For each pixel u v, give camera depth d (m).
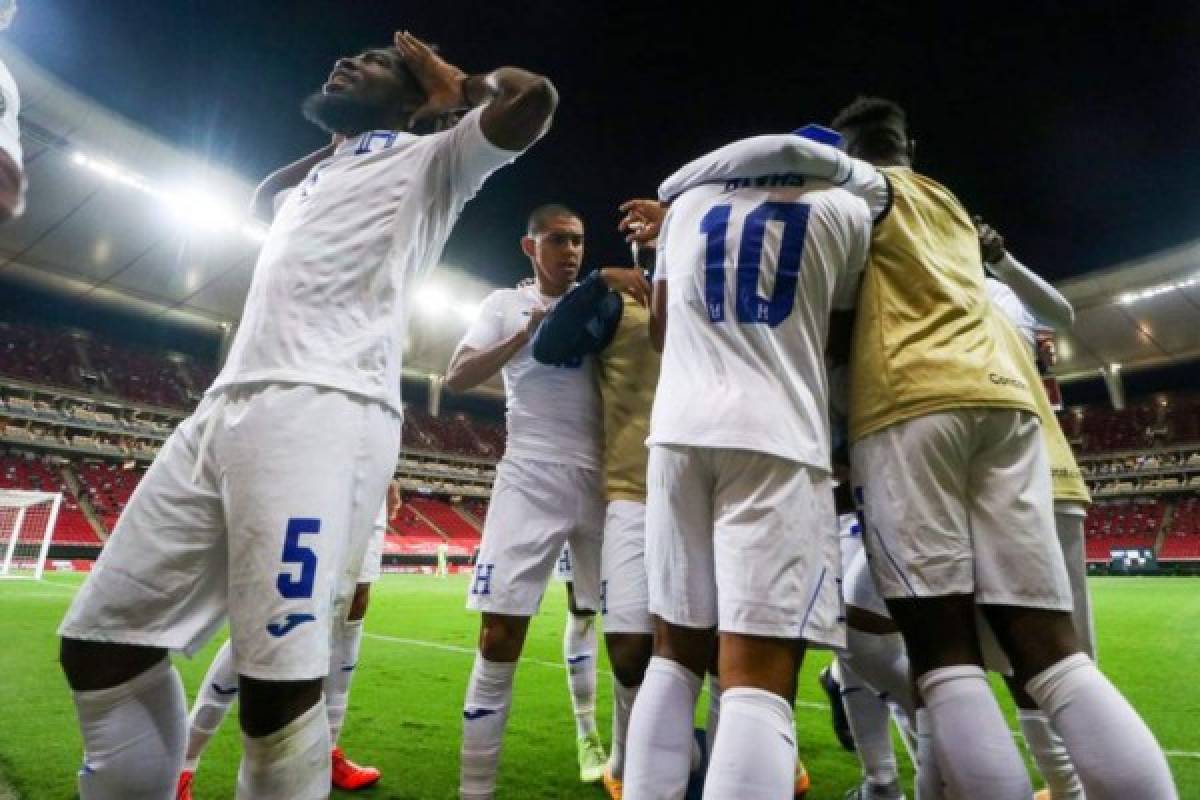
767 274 1.37
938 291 1.45
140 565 1.32
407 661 5.13
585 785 2.44
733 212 1.43
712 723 1.91
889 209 1.53
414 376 37.59
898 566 1.32
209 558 1.36
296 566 1.23
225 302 28.42
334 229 1.46
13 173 1.26
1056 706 1.24
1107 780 1.15
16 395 25.88
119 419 28.41
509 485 2.34
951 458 1.33
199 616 1.37
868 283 1.50
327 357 1.36
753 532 1.25
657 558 1.41
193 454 1.38
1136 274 28.83
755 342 1.34
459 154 1.61
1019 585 1.30
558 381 2.43
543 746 2.95
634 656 2.09
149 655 1.37
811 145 1.41
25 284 25.83
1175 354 32.62
